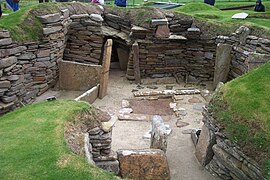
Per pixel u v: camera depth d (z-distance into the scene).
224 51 11.22
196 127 8.86
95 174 4.21
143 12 12.59
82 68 10.56
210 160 6.85
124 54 13.42
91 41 11.87
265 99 6.00
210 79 12.62
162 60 12.64
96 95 10.51
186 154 7.42
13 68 8.54
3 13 12.86
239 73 10.83
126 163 5.84
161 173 5.88
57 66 10.67
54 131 5.15
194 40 12.39
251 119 5.80
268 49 9.70
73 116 5.71
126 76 12.72
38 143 4.79
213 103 6.85
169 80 12.74
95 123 5.82
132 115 9.44
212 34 12.02
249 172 5.55
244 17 12.92
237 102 6.27
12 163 4.31
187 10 15.88
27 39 9.05
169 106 10.43
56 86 10.81
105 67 10.34
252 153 5.49
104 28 12.94
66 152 4.58
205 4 16.89
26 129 5.23
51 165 4.29
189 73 12.90
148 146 7.70
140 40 12.26
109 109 9.89
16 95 8.76
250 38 10.43
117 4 14.97
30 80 9.47
